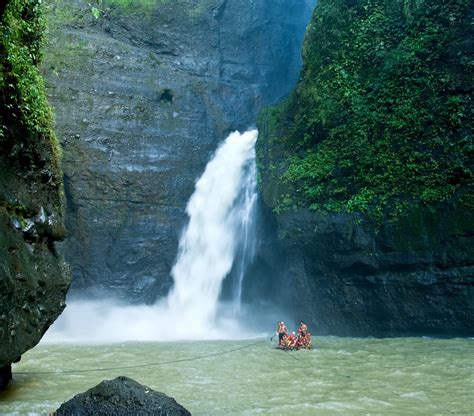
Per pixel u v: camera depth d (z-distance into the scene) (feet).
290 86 112.98
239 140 85.71
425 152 55.88
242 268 77.41
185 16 98.68
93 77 82.58
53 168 33.50
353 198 58.85
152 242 80.59
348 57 66.74
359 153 60.54
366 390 32.19
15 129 29.53
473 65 55.52
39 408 28.53
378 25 65.77
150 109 84.89
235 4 106.22
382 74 62.34
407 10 62.95
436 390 31.81
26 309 28.35
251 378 36.58
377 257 56.34
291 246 63.62
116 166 80.12
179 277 82.17
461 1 58.75
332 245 59.67
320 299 61.57
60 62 81.15
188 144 85.92
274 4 114.52
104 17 92.02
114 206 79.41
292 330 66.08
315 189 62.59
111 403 24.09
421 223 53.78
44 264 31.27
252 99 96.53
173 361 44.73
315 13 72.64
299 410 27.89
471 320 50.34
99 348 54.60
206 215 83.30
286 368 40.06
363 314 58.03
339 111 64.69
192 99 88.84
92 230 77.92
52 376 38.11
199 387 33.91
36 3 33.86
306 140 67.72
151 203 81.46
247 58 104.83
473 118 53.88
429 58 58.95
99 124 80.64
